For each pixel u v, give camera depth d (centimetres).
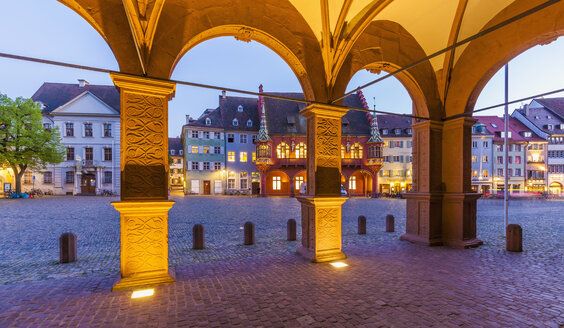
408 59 657
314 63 543
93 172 3209
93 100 3203
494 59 597
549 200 3064
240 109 3881
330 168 562
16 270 518
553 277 450
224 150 3684
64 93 3519
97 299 362
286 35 516
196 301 356
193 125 3562
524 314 323
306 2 511
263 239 796
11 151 2475
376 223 1144
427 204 695
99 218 1234
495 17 592
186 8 435
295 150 3534
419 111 720
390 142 3800
